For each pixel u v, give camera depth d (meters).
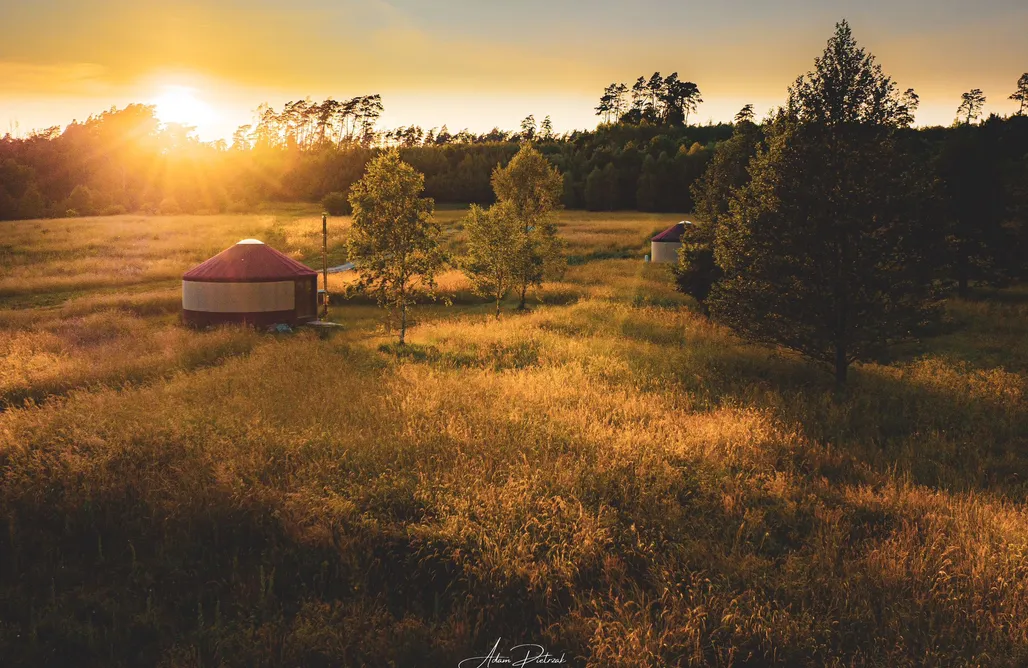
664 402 13.24
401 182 20.89
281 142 181.50
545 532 7.41
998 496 8.96
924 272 15.05
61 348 19.61
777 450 10.46
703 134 143.00
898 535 7.53
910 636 5.74
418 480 8.62
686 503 8.52
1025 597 6.20
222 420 10.91
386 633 5.83
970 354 19.33
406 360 17.52
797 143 15.53
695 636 5.71
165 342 20.75
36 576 6.84
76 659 5.79
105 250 46.84
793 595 6.33
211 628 6.01
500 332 21.88
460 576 6.72
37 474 8.48
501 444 10.05
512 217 28.03
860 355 15.66
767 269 15.72
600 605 6.25
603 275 38.03
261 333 24.88
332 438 10.04
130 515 7.82
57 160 138.75
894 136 15.16
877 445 11.58
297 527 7.39
